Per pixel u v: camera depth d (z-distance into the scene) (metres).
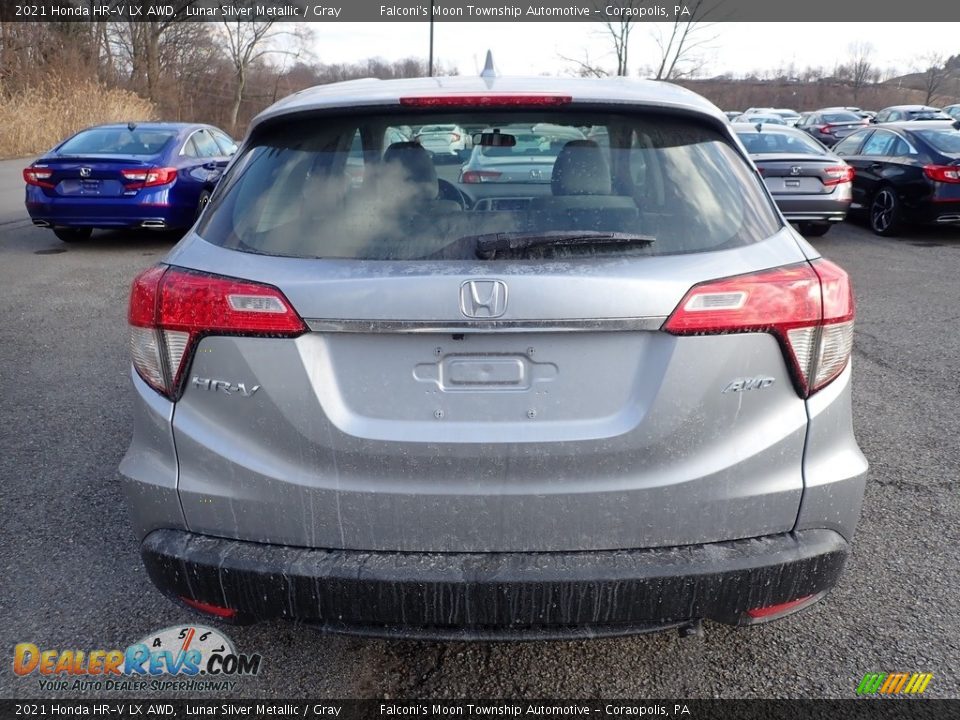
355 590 2.13
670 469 2.14
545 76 2.88
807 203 10.54
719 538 2.19
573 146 2.39
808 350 2.18
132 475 2.32
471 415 2.13
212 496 2.22
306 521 2.19
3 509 3.71
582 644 2.83
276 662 2.76
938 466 4.12
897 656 2.74
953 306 7.31
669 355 2.09
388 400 2.13
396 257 2.16
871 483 3.95
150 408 2.27
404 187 2.32
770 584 2.17
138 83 49.50
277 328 2.10
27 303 7.52
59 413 4.87
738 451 2.15
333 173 2.37
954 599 3.03
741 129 12.03
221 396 2.19
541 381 2.12
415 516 2.16
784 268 2.19
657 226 2.23
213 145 11.91
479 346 2.10
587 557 2.15
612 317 2.05
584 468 2.13
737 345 2.12
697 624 2.33
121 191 10.05
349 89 2.65
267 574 2.16
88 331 6.59
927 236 11.49
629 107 2.41
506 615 2.14
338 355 2.13
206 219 2.42
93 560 3.31
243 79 56.69
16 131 26.34
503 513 2.14
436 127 2.45
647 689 2.62
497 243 2.11
